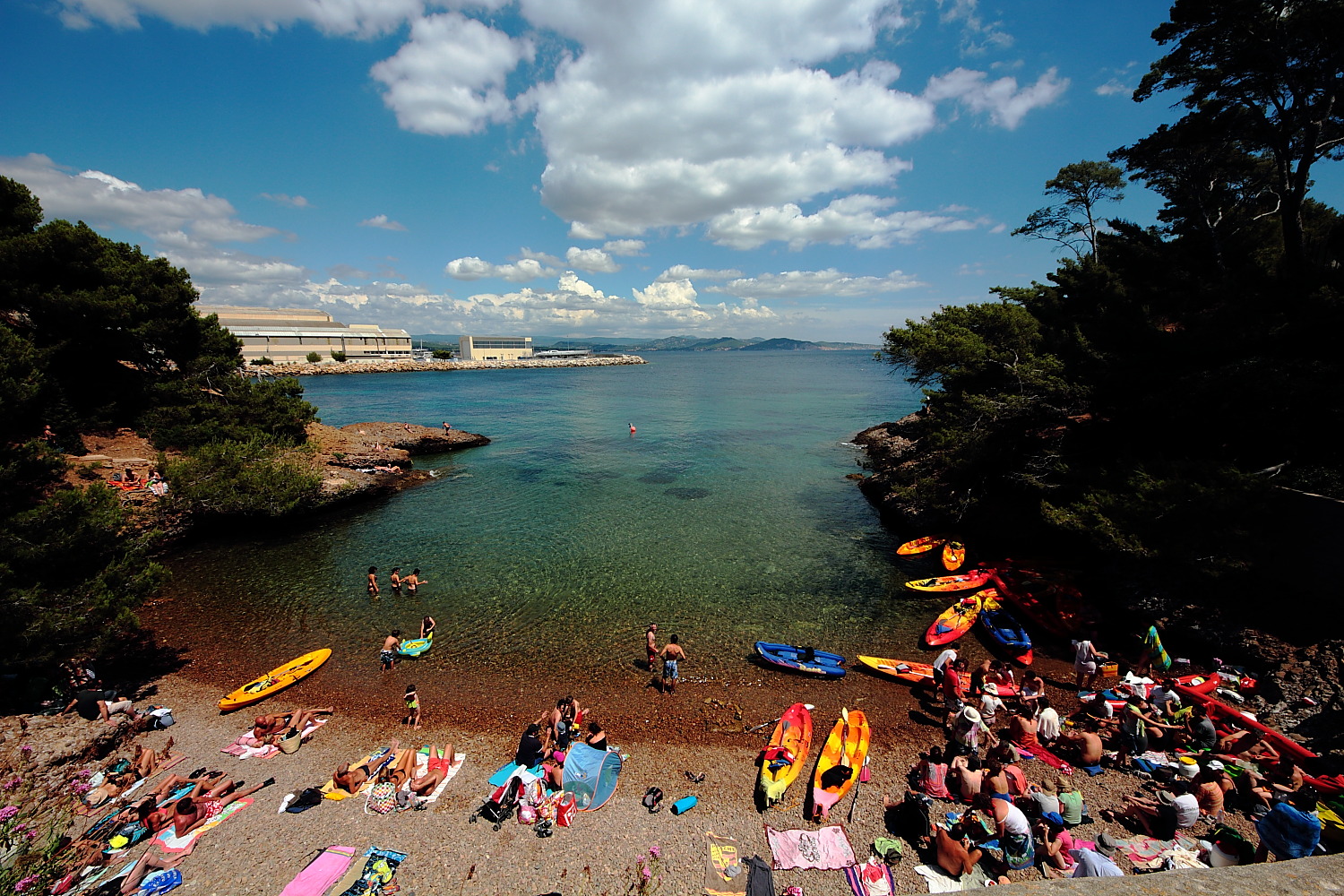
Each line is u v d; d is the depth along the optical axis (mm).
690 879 10406
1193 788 11891
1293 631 16031
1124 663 17922
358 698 16594
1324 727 13211
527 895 10133
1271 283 21109
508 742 14648
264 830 11492
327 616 21453
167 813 11562
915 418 50812
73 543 15875
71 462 28859
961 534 29062
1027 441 27328
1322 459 17438
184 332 39781
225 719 15586
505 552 27844
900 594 23359
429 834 11445
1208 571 16703
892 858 10633
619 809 12219
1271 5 20984
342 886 10031
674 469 46125
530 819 11711
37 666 15195
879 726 15266
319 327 193125
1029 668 18016
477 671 17969
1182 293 25328
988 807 11023
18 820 11109
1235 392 18500
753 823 11805
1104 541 18922
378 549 28141
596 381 151500
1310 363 17422
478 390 119500
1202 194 31125
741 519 33156
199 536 29875
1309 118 22438
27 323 32438
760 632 20406
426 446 51531
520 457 50750
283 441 38406
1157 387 21406
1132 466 21047
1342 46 20641
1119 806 11727
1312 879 3195
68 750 13102
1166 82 25500
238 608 21984
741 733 15047
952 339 31359
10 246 30625
